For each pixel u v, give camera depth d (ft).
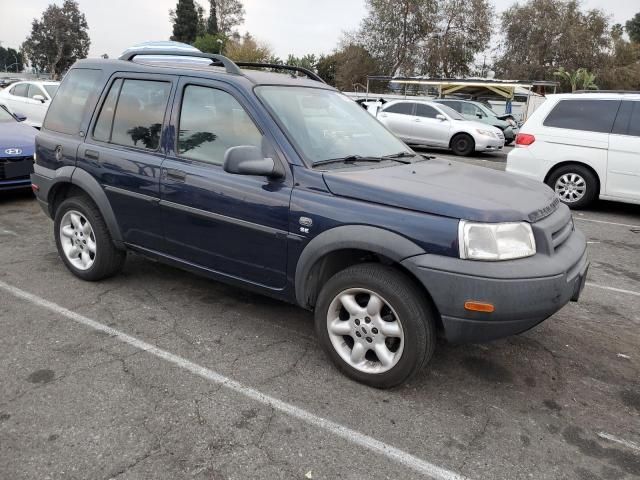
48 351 11.46
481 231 9.27
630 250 21.31
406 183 10.52
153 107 13.25
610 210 28.58
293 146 11.16
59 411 9.44
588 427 9.71
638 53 156.87
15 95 45.55
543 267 9.45
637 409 10.36
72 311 13.44
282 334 12.68
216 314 13.61
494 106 96.94
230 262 12.07
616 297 16.11
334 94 14.26
